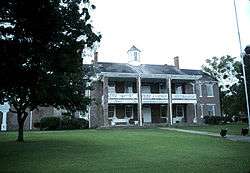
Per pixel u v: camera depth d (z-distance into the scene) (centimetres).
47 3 1252
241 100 5119
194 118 4678
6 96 1812
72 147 1923
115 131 3231
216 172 1134
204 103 4906
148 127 3834
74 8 1513
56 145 2025
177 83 4803
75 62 1562
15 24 1279
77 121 3856
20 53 1273
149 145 2033
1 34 1283
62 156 1571
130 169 1213
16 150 1795
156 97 4384
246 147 1950
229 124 4403
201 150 1800
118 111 4394
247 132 2686
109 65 4456
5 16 1280
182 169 1205
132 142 2200
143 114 4531
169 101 4347
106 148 1880
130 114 4459
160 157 1532
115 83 4434
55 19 1302
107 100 4069
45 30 1293
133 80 4459
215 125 4178
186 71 4969
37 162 1397
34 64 1364
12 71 1282
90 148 1878
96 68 3675
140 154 1636
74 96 2278
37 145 2025
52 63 1474
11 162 1399
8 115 3956
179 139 2411
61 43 1455
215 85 5053
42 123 3738
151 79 4478
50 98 2161
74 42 1493
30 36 1297
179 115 4719
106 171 1173
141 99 4241
